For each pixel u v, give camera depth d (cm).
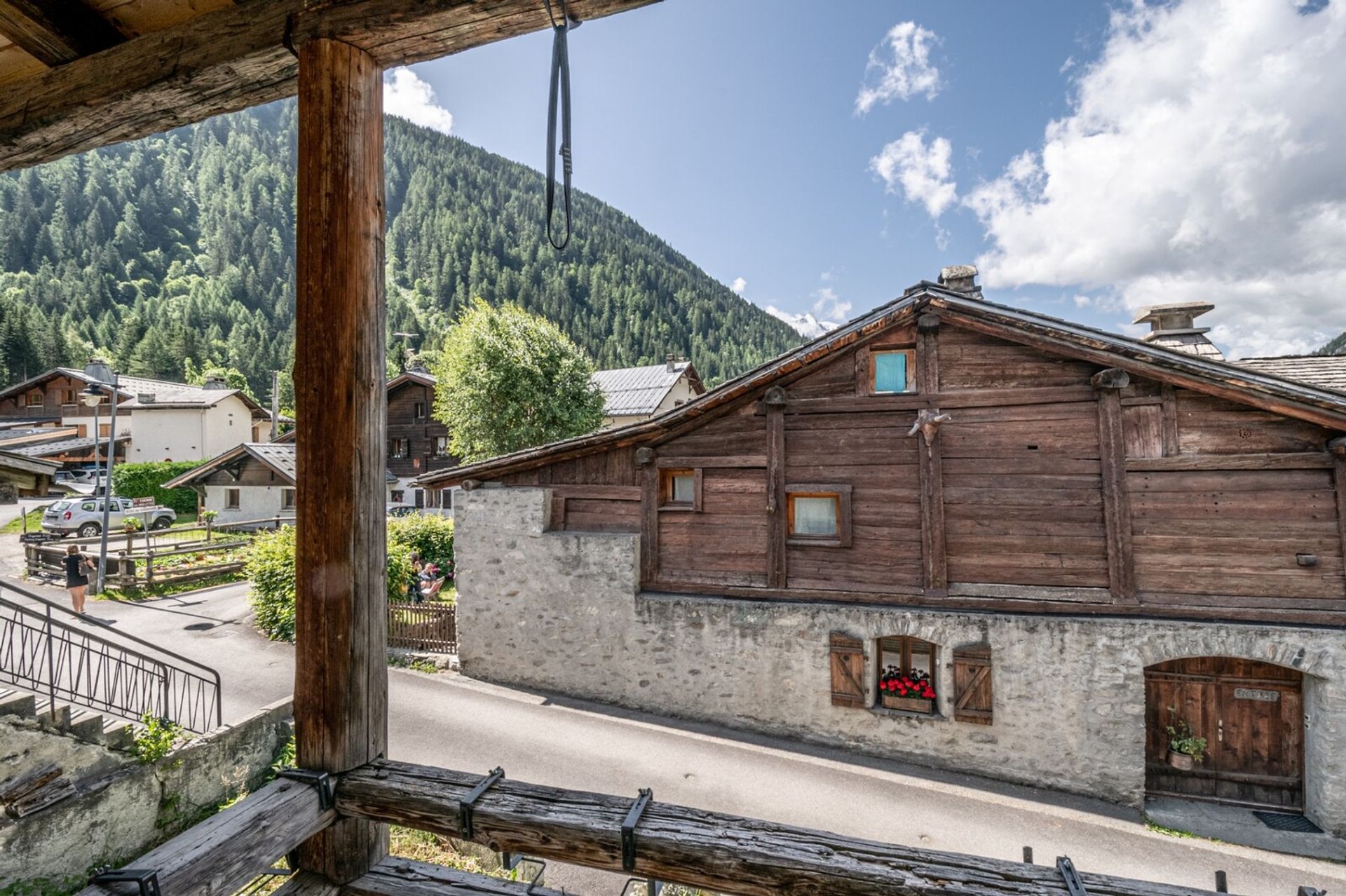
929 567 863
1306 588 748
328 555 235
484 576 1095
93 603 1483
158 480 2906
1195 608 771
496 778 229
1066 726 801
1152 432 798
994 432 852
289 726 813
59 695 791
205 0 249
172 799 679
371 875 238
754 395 954
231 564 1820
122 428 3500
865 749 877
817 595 912
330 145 236
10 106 276
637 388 3550
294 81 265
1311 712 759
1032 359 842
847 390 916
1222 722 800
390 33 232
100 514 2170
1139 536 798
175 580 1669
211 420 3603
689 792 769
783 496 934
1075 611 812
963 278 1042
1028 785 812
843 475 911
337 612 234
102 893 166
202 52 248
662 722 953
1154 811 772
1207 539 778
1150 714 821
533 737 890
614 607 1006
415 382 2888
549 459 1065
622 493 1034
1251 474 767
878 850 190
